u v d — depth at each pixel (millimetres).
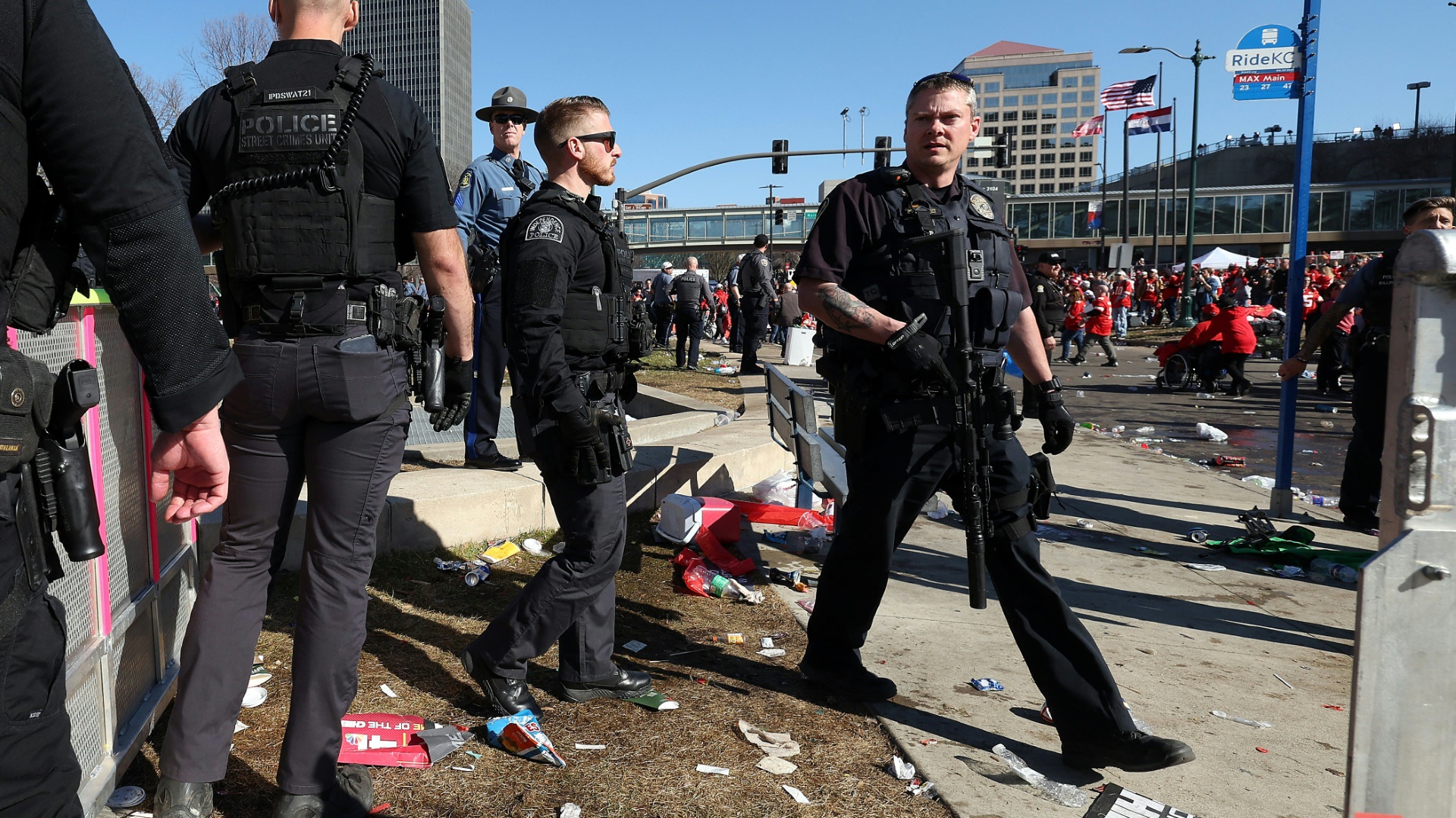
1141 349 25031
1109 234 64688
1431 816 1228
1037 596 2609
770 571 4285
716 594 3998
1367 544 5184
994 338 2607
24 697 1109
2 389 1069
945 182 2729
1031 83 165000
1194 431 10359
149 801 2242
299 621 2107
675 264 77875
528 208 2604
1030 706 3006
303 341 1948
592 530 2658
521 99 5055
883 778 2520
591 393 2613
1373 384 5316
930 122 2656
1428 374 1182
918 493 2713
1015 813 2342
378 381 2020
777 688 3080
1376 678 1205
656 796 2367
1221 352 13820
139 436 2438
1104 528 5445
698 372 13781
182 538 2812
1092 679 2539
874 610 2906
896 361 2623
